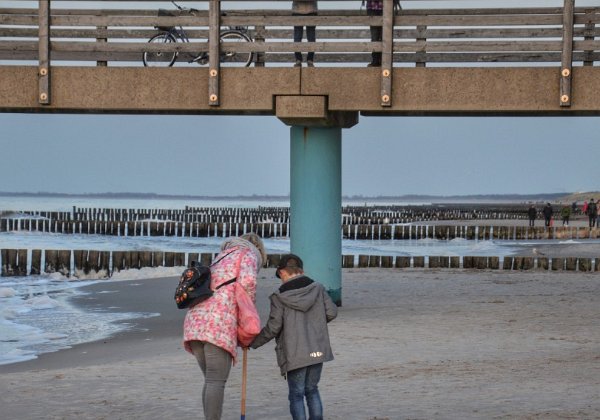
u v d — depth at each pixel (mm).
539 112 19922
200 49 19688
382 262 38875
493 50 19312
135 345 18500
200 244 68438
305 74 19375
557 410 10719
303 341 9102
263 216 112812
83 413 11156
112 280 35656
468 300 24609
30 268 44312
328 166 20766
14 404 11820
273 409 11281
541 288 28328
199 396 12125
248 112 20609
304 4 19891
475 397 11680
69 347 18859
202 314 8984
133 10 20266
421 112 21500
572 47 18734
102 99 19578
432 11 19859
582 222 104125
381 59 19469
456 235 72188
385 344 16531
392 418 10461
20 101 19656
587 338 17188
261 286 29406
